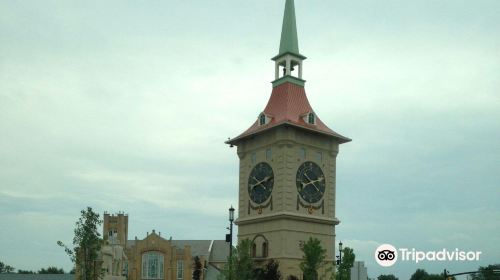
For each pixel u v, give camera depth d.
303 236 65.69
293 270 63.41
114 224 151.62
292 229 64.69
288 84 73.12
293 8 76.81
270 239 65.94
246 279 59.81
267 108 73.50
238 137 72.62
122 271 131.75
